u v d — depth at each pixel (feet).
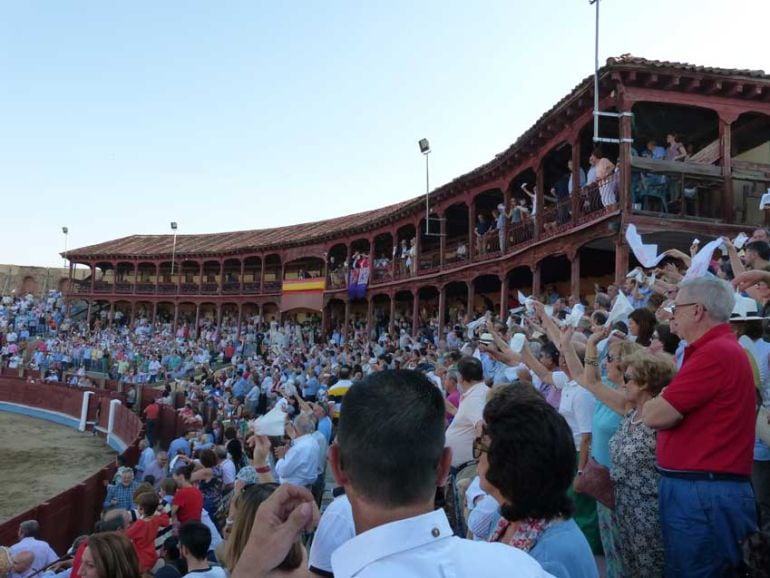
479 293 99.76
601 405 13.98
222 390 84.89
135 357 125.39
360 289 115.65
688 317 10.90
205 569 16.60
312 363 79.71
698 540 10.00
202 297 159.63
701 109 48.55
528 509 7.72
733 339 10.60
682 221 45.88
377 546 4.77
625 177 45.91
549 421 7.81
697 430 10.26
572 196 55.06
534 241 63.36
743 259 28.17
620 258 45.83
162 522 24.94
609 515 12.51
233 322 160.56
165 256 168.35
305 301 134.82
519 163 69.36
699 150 60.18
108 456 74.49
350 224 133.80
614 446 12.05
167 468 46.80
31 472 65.26
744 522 9.95
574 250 54.49
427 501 5.10
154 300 168.76
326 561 9.49
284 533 5.87
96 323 175.63
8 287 206.08
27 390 109.09
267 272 164.76
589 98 51.37
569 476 7.77
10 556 24.71
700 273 18.29
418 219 99.60
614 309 19.16
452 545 4.95
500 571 4.91
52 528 38.81
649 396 11.69
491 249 77.66
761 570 8.31
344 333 119.85
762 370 14.44
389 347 82.23
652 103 47.44
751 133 54.44
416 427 5.07
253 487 10.17
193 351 127.03
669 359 11.90
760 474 13.84
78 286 189.47
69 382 116.26
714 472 10.09
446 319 111.04
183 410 70.54
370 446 5.01
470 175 78.95
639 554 11.36
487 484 8.47
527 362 19.34
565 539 7.63
